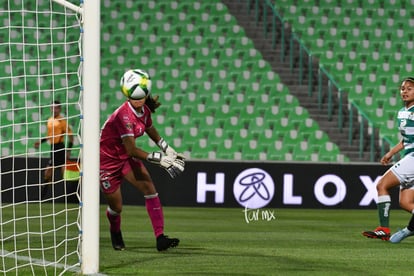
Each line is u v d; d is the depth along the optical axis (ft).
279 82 216.13
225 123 204.23
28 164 165.37
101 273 69.72
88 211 68.74
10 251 88.99
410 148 101.86
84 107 68.49
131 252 87.71
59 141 162.81
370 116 210.79
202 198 168.45
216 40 231.71
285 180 170.71
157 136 86.74
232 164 169.17
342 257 86.48
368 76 223.71
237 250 91.91
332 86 219.00
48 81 209.36
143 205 167.94
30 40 221.87
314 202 171.53
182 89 216.13
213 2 243.19
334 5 247.50
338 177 172.35
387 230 104.37
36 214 142.00
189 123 204.44
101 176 86.33
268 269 74.84
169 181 168.04
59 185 165.68
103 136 85.51
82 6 69.26
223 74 221.25
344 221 143.95
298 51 232.12
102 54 224.33
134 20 235.40
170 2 241.35
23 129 195.62
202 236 111.24
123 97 211.61
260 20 243.60
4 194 165.37
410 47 237.86
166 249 88.69
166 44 229.45
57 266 75.15
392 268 77.66
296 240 106.42
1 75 209.97
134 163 86.69
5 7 226.79
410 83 99.86
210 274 70.69
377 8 248.32
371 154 185.98
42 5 230.27
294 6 245.65
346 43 234.79
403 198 102.22
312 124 201.57
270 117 205.67
